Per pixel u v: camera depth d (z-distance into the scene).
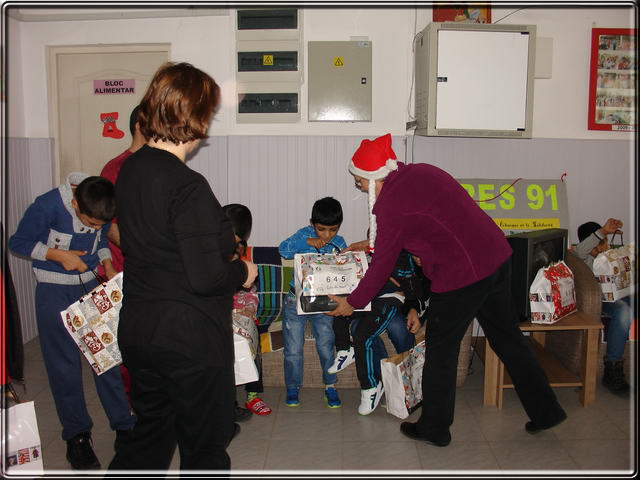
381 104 3.94
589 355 2.96
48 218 2.34
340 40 3.88
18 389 3.25
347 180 3.99
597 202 4.03
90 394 3.23
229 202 4.02
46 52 4.00
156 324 1.57
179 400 1.63
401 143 3.96
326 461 2.51
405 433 2.73
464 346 3.20
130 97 4.03
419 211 2.34
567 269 3.07
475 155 3.97
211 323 1.62
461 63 3.51
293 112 3.91
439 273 2.42
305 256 2.81
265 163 3.98
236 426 2.78
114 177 2.51
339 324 3.01
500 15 3.91
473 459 2.52
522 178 3.99
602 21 3.92
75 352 2.40
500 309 2.55
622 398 3.10
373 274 2.45
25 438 2.14
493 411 2.98
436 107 3.52
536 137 3.98
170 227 1.56
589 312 3.07
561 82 3.97
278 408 3.06
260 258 3.67
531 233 3.12
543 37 3.90
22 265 3.96
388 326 2.98
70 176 2.39
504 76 3.54
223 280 1.56
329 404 3.06
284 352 3.07
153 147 1.66
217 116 3.96
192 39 3.92
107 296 2.23
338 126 3.96
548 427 2.66
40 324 2.37
